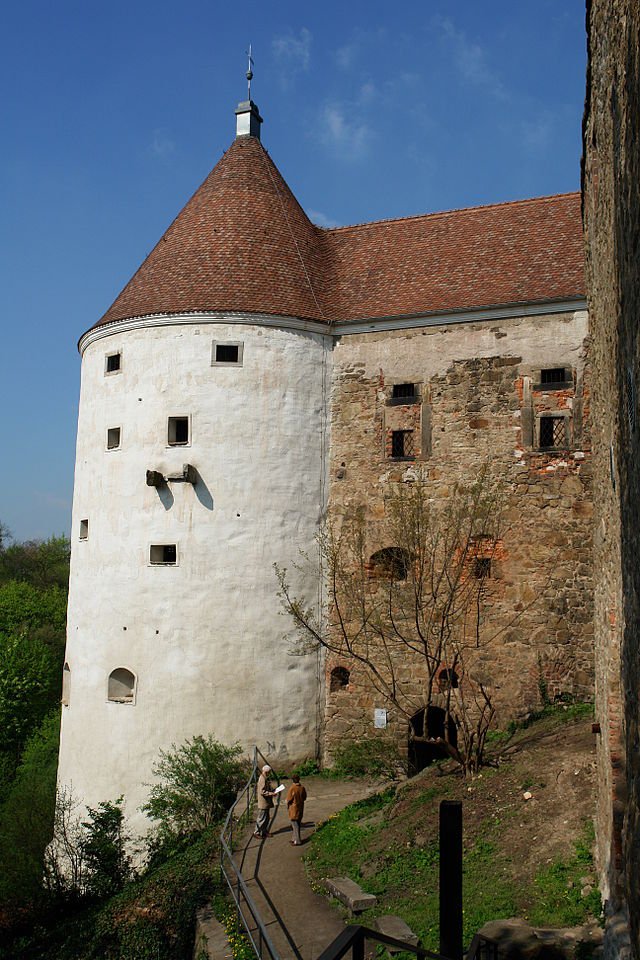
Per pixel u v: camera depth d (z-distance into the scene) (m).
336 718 21.59
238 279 22.70
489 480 20.69
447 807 6.95
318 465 22.36
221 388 21.94
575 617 19.77
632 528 6.83
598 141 10.70
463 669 18.77
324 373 22.78
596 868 10.97
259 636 21.20
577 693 19.56
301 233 24.88
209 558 21.34
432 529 20.83
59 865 20.84
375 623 20.58
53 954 15.31
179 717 20.84
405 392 22.09
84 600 22.58
